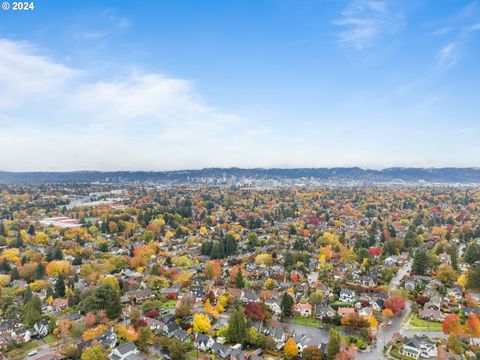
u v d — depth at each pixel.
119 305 173.50
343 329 162.12
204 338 145.38
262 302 179.00
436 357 138.00
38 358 134.00
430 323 170.25
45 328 157.38
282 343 147.38
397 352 141.50
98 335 147.38
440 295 198.12
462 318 170.25
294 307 180.88
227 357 137.12
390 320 173.38
